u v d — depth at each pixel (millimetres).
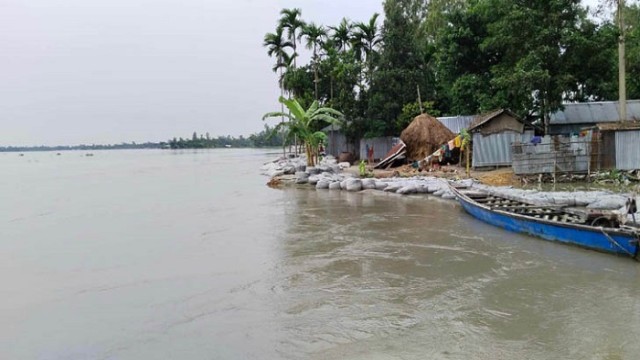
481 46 27938
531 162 22250
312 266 11203
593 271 10109
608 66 25578
